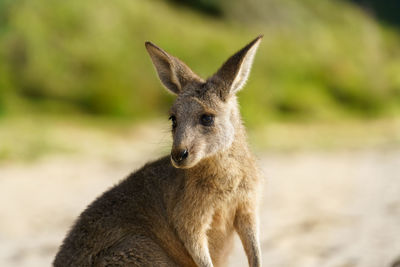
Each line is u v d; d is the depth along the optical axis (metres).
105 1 55.56
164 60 11.89
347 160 35.41
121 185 11.67
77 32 51.25
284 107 52.62
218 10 64.31
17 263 17.02
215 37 58.06
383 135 47.06
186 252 11.16
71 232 11.50
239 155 11.02
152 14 57.88
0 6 50.03
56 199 26.20
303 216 19.81
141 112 48.06
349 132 48.50
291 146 41.31
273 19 65.50
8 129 39.66
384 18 94.62
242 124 11.75
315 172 31.06
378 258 13.68
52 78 47.56
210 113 11.03
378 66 67.00
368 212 19.22
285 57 59.03
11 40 48.31
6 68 46.91
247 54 11.48
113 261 10.82
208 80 11.49
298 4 70.19
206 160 10.82
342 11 75.12
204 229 10.84
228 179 10.80
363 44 69.88
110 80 48.78
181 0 64.88
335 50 65.00
